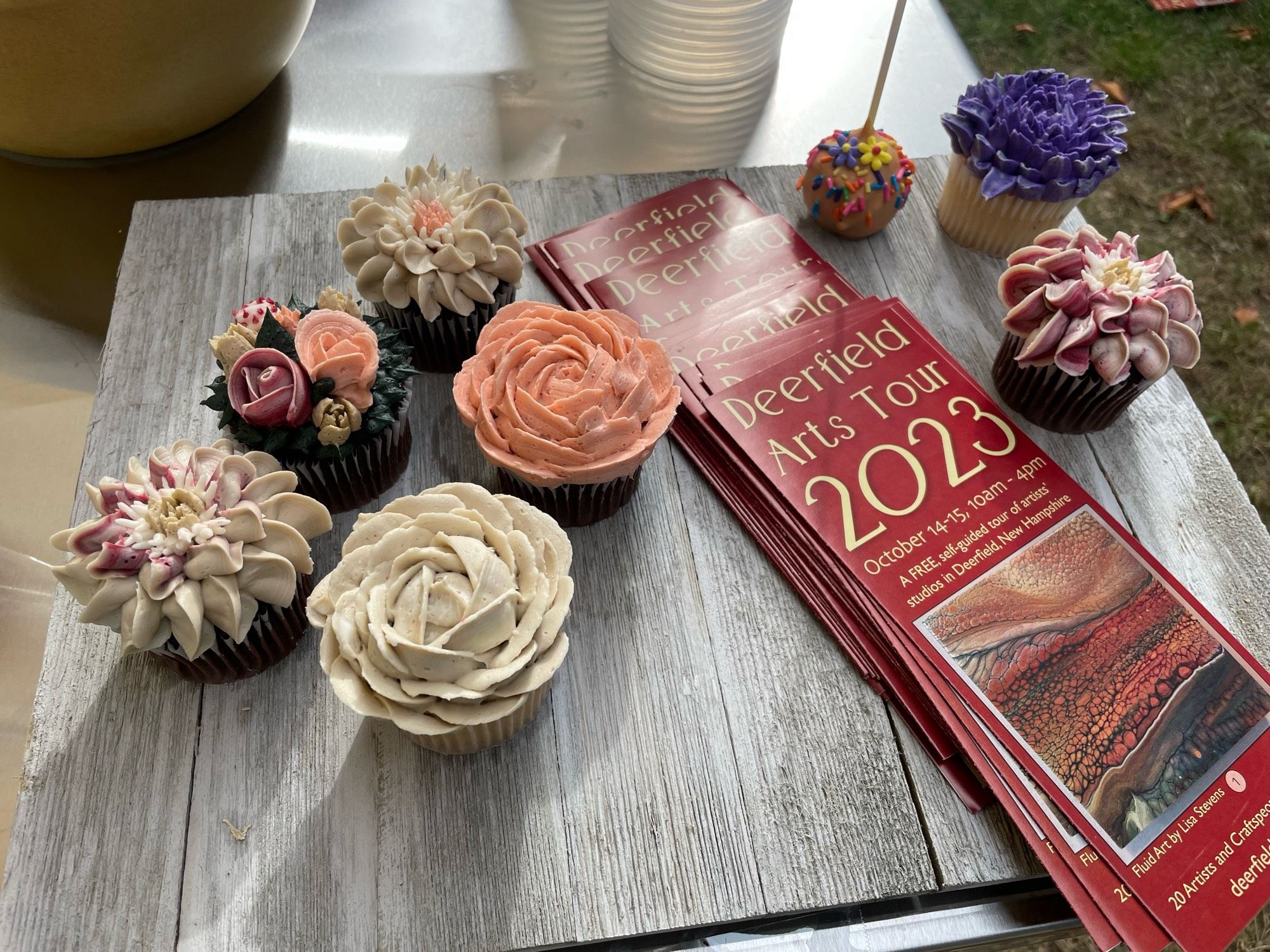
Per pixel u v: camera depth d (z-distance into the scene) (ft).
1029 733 0.95
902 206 1.35
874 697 1.01
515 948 0.86
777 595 1.07
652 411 1.01
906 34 1.79
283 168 1.55
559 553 0.89
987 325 1.31
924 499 1.09
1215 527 1.14
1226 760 0.94
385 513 0.88
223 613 0.89
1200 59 2.33
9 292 1.47
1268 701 0.98
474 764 0.95
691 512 1.13
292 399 0.95
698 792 0.95
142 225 1.33
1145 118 2.26
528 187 1.42
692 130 1.62
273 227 1.34
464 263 1.11
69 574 0.89
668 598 1.06
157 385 1.19
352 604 0.83
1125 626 1.02
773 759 0.97
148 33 1.26
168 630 0.90
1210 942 0.86
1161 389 1.26
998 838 0.93
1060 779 0.93
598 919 0.88
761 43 1.61
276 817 0.92
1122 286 1.09
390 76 1.67
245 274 1.29
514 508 0.90
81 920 0.86
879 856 0.92
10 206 1.51
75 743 0.95
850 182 1.29
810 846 0.92
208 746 0.95
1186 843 0.90
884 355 1.21
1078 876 0.89
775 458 1.12
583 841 0.92
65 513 1.42
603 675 1.01
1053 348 1.10
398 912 0.88
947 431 1.15
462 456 1.16
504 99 1.65
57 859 0.89
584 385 0.99
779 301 1.27
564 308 1.14
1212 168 2.22
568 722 0.98
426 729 0.80
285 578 0.92
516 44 1.73
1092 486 1.16
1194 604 1.04
